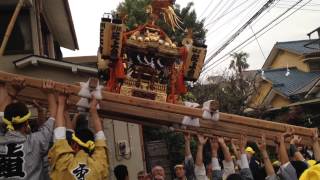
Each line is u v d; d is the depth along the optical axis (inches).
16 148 147.3
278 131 218.5
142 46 223.6
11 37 472.1
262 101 968.9
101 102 192.5
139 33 230.8
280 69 1021.8
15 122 148.9
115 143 478.0
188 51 232.1
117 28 214.8
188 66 233.0
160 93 227.1
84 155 148.9
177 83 233.9
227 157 220.2
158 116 202.5
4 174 145.3
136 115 199.6
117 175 267.6
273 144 228.2
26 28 478.3
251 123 213.5
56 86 173.0
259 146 212.2
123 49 224.1
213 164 222.8
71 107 195.2
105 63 239.1
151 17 239.5
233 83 870.4
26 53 471.8
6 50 467.8
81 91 177.9
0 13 474.9
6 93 170.6
